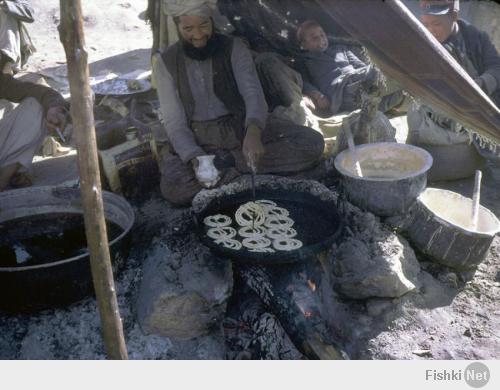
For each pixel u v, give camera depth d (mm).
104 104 4707
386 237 2896
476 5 4672
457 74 2355
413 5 4367
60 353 2648
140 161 3621
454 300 2914
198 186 3367
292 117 3975
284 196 3082
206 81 3430
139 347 2658
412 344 2646
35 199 3303
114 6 8320
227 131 3533
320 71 4535
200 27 3213
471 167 3838
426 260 3080
